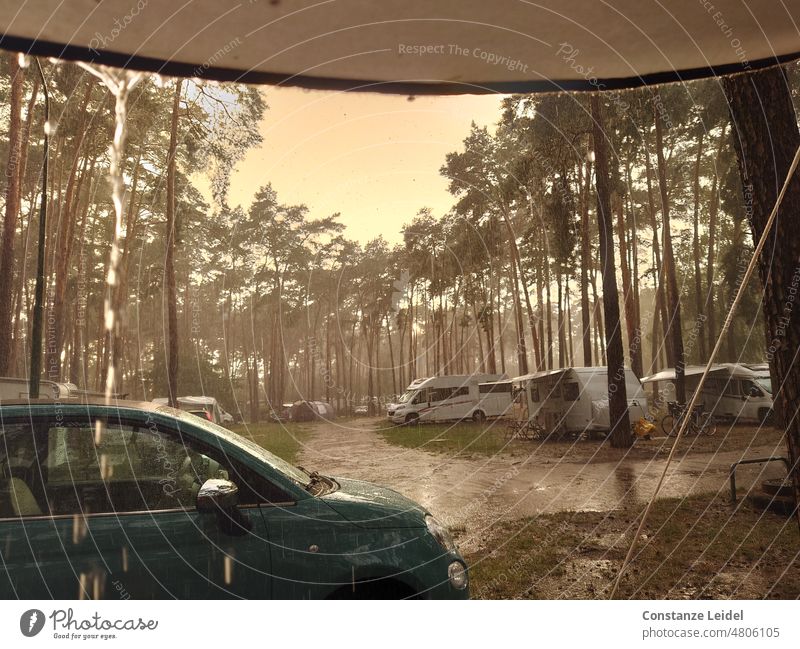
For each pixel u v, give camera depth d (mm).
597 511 7434
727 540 5668
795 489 3393
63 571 2326
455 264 30828
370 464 13391
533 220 24562
